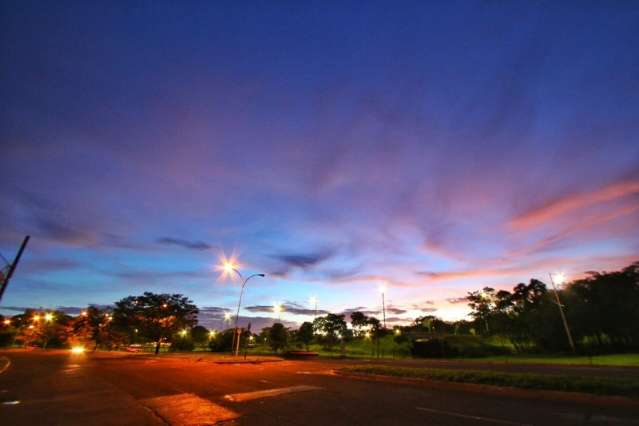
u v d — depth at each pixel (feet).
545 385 41.96
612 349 191.42
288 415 32.35
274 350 218.18
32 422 30.40
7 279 73.97
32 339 343.05
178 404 37.96
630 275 199.31
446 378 51.75
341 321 318.04
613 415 30.45
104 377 66.39
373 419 30.60
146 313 176.76
